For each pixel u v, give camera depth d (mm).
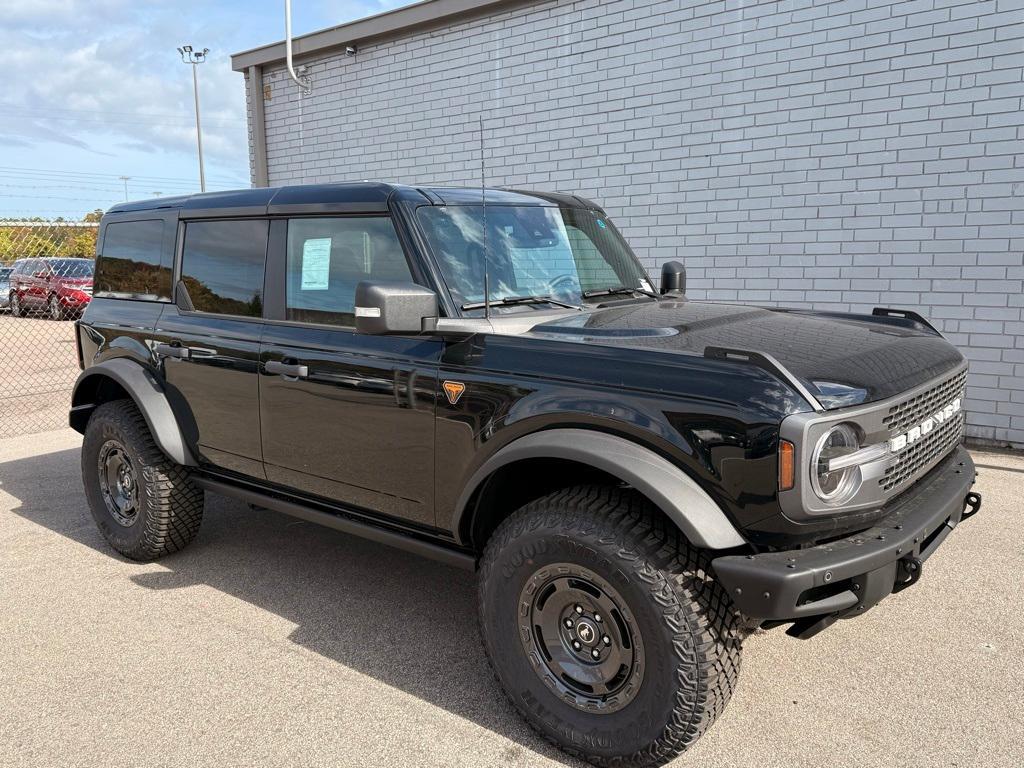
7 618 3537
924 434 2598
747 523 2201
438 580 3947
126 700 2857
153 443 4020
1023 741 2545
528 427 2562
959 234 5945
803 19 6352
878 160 6195
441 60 8703
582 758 2484
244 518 4930
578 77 7688
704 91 6934
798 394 2184
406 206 3004
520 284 3129
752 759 2475
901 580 2371
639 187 7453
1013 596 3594
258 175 10805
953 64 5789
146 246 4191
